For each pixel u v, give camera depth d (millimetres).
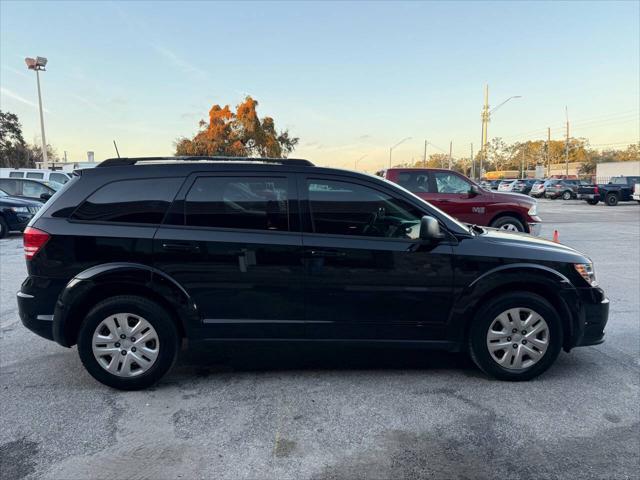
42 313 3598
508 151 107688
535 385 3744
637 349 4535
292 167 3703
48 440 2961
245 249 3574
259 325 3652
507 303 3699
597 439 2975
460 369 4082
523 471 2658
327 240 3619
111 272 3500
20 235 13195
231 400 3498
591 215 21312
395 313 3697
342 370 4062
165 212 3600
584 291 3781
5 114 56531
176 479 2584
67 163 37719
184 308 3576
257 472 2645
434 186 10414
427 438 2984
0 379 3869
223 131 44312
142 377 3605
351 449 2865
